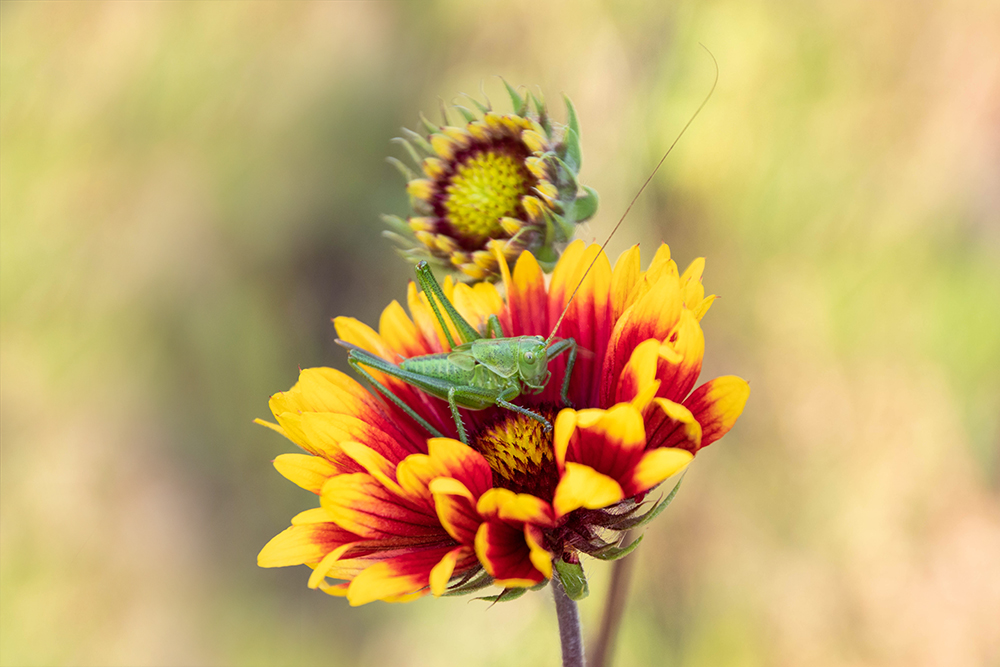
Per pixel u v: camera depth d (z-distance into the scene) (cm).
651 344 38
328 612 77
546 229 42
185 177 94
